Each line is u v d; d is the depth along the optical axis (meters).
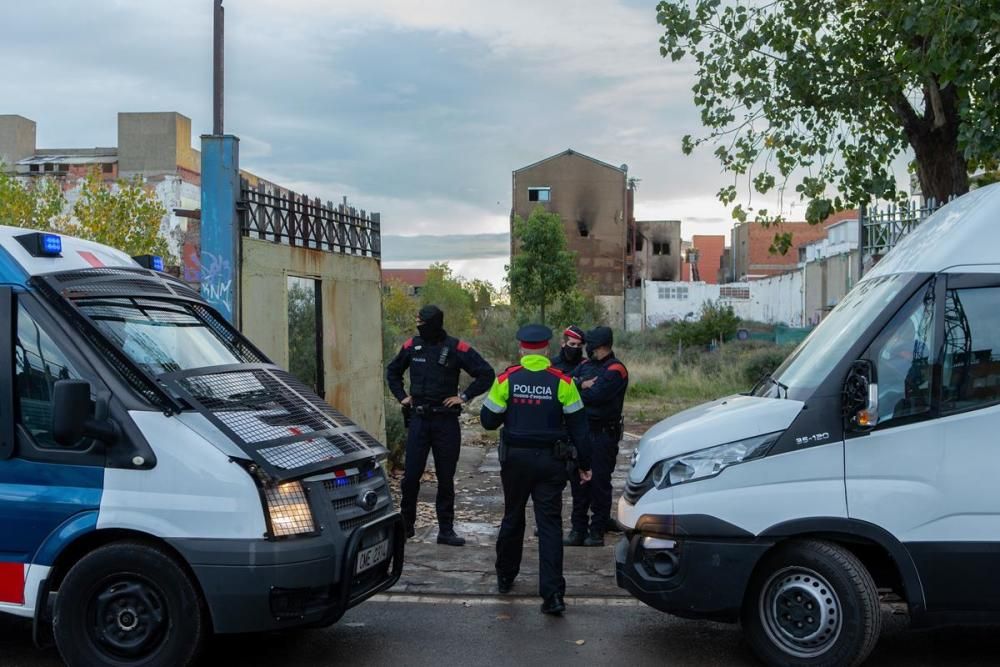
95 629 4.96
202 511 4.91
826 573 5.15
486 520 9.45
